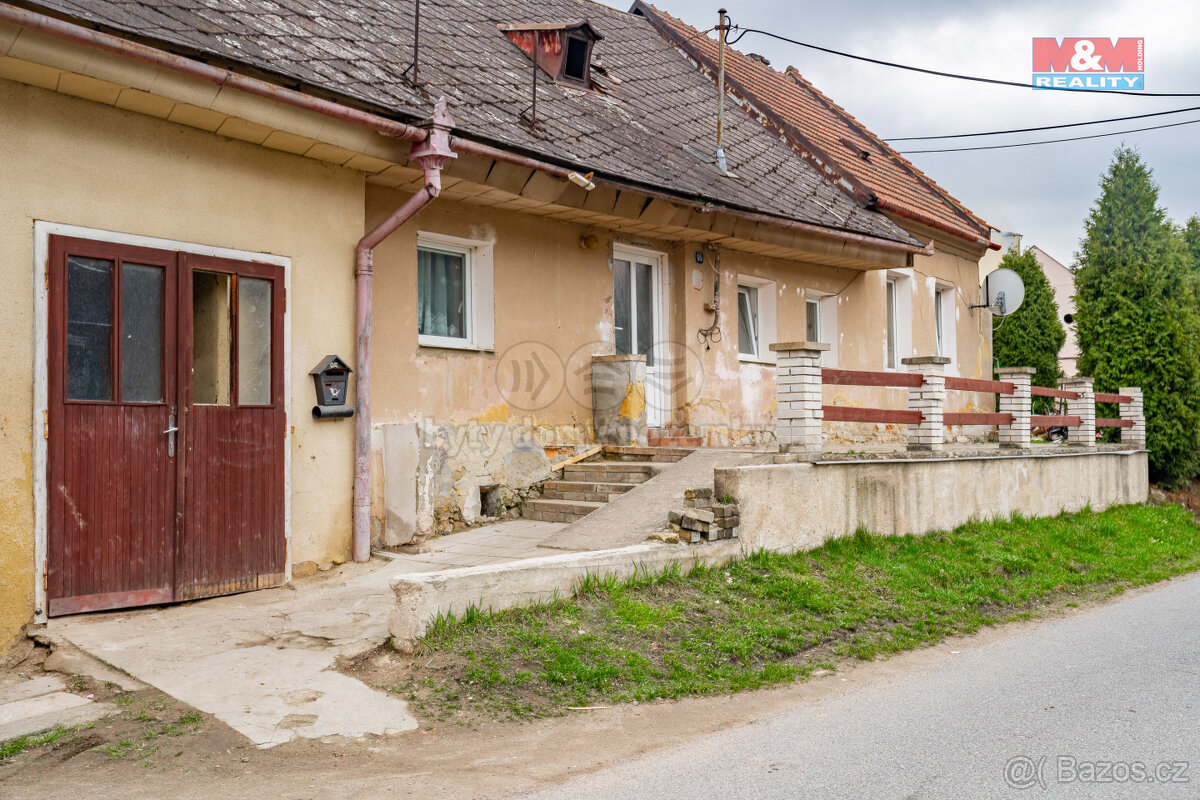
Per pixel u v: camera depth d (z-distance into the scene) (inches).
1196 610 348.8
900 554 382.0
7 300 236.4
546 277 415.5
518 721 202.4
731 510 322.7
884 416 414.3
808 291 566.9
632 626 256.7
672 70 632.4
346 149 298.8
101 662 220.8
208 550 278.4
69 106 249.8
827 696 232.8
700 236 461.4
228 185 286.5
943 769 176.2
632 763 181.3
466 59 414.3
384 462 341.1
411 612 228.7
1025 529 477.4
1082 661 266.5
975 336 732.7
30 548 239.9
